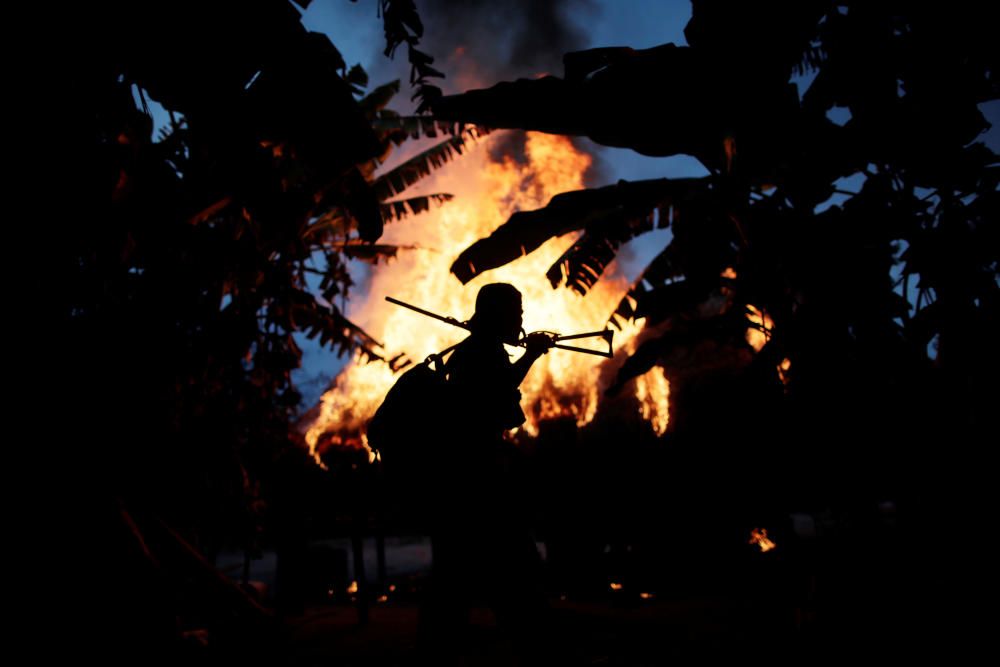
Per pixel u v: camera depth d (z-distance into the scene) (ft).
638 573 17.61
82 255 7.40
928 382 10.68
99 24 6.54
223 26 6.76
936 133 10.75
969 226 11.04
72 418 6.57
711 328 13.96
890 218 10.83
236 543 16.63
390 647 13.01
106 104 7.03
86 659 5.73
